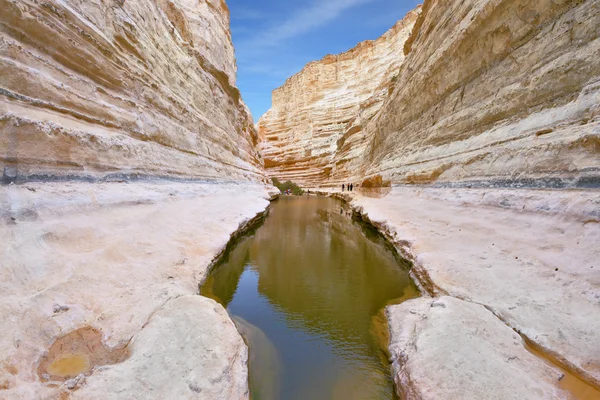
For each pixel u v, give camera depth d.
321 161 52.94
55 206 4.86
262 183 31.55
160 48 11.23
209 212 10.60
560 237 5.18
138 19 9.75
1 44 4.82
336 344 4.95
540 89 7.39
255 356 4.58
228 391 3.10
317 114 57.25
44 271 3.92
